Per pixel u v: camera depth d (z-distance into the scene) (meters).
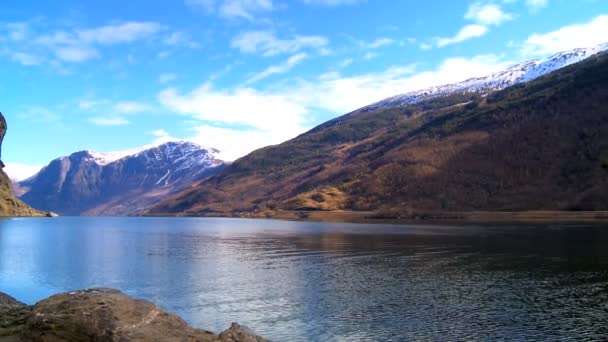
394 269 52.72
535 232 99.06
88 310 16.72
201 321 32.12
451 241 84.19
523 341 27.34
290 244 87.69
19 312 20.91
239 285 44.56
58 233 124.75
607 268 49.59
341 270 52.84
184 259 65.81
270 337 28.64
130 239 106.56
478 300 36.88
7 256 69.81
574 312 32.97
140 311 17.39
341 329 30.00
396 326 30.47
